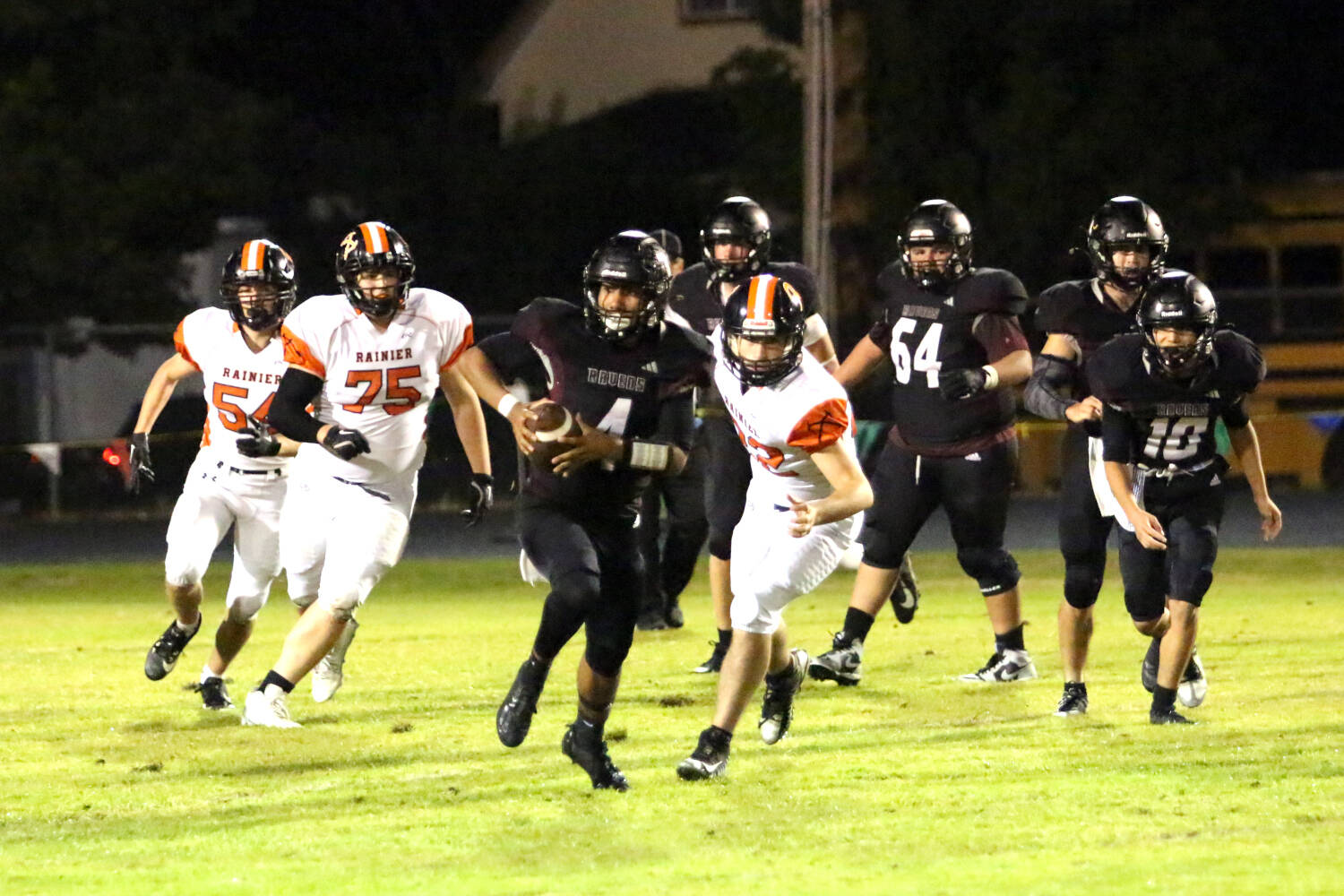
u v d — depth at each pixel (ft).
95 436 185.57
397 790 53.93
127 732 63.82
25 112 201.16
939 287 71.77
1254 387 62.18
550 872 44.52
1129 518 60.59
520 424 50.98
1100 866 44.06
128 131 205.26
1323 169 219.20
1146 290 61.16
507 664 80.02
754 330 50.57
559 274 228.43
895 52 200.23
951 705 67.10
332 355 60.34
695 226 229.66
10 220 198.49
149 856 46.83
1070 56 204.95
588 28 276.82
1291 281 209.15
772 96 211.41
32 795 54.03
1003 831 47.78
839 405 51.49
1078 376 68.44
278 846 47.60
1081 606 64.69
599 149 235.81
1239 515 155.43
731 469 73.20
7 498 175.22
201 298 217.15
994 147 199.21
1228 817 48.75
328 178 231.09
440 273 226.58
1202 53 199.31
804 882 43.16
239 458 66.90
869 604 71.77
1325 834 46.83
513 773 56.08
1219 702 66.03
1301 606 96.58
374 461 62.18
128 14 209.87
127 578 124.47
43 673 78.59
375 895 42.73
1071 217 198.29
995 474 71.46
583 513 53.01
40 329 181.78
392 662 80.79
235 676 76.95
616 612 52.80
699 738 58.70
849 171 200.54
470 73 282.36
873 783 53.62
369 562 62.39
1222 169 201.57
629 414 52.37
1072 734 60.75
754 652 54.29
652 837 47.67
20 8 202.28
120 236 202.39
